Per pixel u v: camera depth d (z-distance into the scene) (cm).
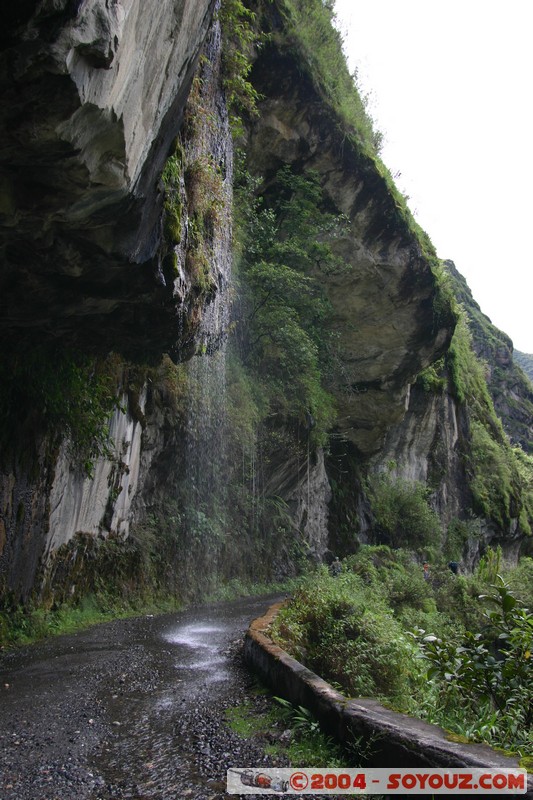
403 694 663
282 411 1795
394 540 2764
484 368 6088
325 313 2012
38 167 409
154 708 482
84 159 407
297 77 1722
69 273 561
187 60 508
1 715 460
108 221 503
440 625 1369
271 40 1650
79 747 394
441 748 289
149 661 659
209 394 1497
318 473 2175
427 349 2248
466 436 3753
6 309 636
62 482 918
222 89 1144
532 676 417
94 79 356
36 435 832
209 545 1468
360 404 2312
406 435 3048
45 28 307
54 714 464
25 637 785
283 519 1869
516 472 4475
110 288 622
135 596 1173
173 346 838
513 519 4059
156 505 1361
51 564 925
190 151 765
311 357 1828
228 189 1229
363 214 1967
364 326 2142
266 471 1822
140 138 453
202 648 743
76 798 318
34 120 358
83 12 316
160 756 377
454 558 3164
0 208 439
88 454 980
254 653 602
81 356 858
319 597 841
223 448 1558
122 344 830
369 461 2766
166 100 488
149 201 543
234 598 1476
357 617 801
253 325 1748
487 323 7656
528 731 397
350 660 700
